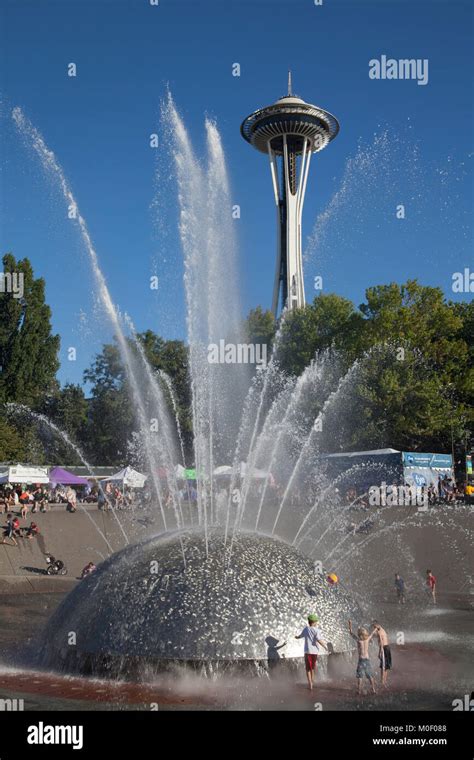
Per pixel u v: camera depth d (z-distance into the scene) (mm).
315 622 11938
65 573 33531
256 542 13781
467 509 38688
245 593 12344
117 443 76438
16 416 69625
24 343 70688
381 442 51500
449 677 12852
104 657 12156
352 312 64312
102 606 12766
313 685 11867
